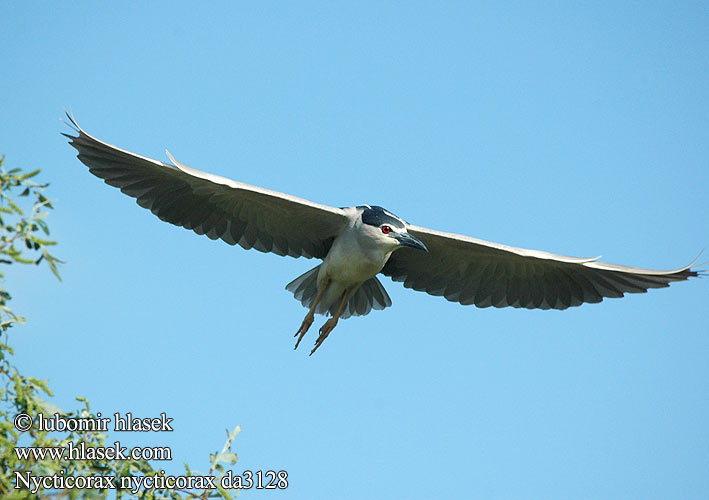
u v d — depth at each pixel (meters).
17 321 6.94
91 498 6.91
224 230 12.72
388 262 13.69
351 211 12.46
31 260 6.66
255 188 11.58
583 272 13.01
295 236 12.93
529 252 12.38
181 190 12.28
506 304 13.66
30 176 6.77
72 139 11.81
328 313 12.99
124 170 12.16
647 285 12.73
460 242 12.63
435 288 13.85
